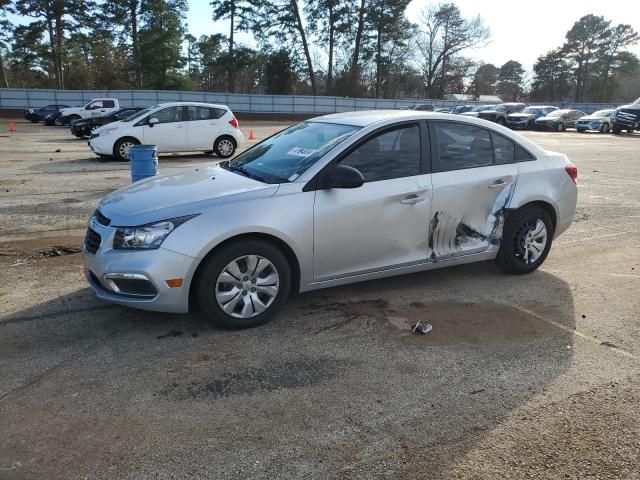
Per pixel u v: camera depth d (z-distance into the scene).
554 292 4.99
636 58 79.25
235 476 2.56
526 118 36.38
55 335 3.96
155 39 54.56
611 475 2.60
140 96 44.19
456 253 4.88
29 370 3.47
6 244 6.33
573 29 82.44
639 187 11.11
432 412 3.09
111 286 3.87
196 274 3.89
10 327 4.08
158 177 4.83
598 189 10.84
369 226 4.35
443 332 4.12
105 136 14.15
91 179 11.09
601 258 6.11
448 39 68.19
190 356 3.68
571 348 3.89
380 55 59.47
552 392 3.31
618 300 4.81
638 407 3.16
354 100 50.59
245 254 3.94
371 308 4.54
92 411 3.04
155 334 4.00
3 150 17.09
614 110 34.81
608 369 3.60
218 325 4.03
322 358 3.70
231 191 4.04
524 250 5.27
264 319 4.13
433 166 4.68
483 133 5.03
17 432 2.84
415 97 72.44
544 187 5.20
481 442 2.83
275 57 56.59
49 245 6.29
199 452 2.72
